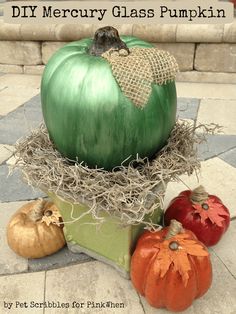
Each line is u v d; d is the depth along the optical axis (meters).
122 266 1.91
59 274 1.99
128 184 1.58
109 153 1.57
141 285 1.75
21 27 4.41
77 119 1.50
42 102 1.66
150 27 4.14
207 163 2.84
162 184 1.70
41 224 2.00
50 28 4.36
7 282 1.95
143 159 1.64
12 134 3.28
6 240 2.18
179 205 2.06
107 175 1.61
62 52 1.62
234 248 2.12
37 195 2.52
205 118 3.52
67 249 2.12
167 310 1.81
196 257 1.69
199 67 4.33
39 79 4.58
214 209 2.04
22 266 2.03
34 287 1.92
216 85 4.31
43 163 1.75
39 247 1.98
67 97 1.49
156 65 1.50
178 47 4.26
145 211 1.56
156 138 1.61
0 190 2.57
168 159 1.71
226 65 4.27
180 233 1.75
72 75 1.49
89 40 1.72
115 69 1.45
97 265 2.03
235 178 2.67
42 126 2.00
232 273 1.97
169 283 1.65
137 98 1.45
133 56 1.49
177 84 4.34
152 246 1.71
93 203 1.58
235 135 3.21
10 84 4.41
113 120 1.48
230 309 1.81
